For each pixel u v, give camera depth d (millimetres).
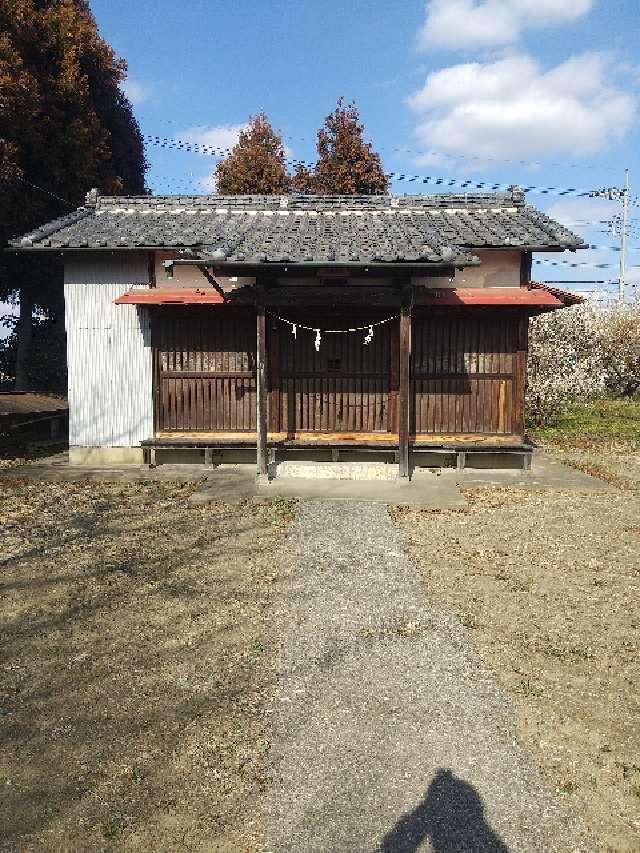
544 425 15414
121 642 4383
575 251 9102
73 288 9891
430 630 4570
